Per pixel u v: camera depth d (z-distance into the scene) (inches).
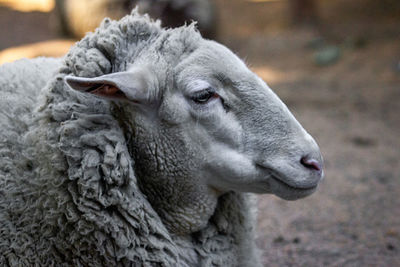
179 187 162.7
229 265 175.8
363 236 278.4
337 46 841.5
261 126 158.7
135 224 153.5
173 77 158.6
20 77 172.6
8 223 153.4
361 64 753.0
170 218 166.6
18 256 152.6
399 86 653.3
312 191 161.2
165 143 159.6
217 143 159.6
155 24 168.9
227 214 176.6
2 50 753.6
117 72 157.8
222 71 158.9
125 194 153.1
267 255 259.4
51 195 151.9
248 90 159.6
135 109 158.9
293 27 988.6
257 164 159.6
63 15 848.3
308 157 157.5
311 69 766.5
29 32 884.0
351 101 611.5
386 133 494.6
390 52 773.9
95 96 160.2
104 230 151.1
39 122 156.6
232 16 1121.4
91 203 149.8
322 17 1019.3
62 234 152.3
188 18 711.1
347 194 343.9
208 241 172.7
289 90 667.4
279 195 163.2
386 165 402.6
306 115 565.3
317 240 276.7
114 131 155.9
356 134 493.0
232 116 159.6
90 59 158.6
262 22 1056.8
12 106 164.2
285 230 291.6
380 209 315.6
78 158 150.5
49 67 181.6
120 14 767.1
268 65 795.4
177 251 162.1
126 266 153.4
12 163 156.8
